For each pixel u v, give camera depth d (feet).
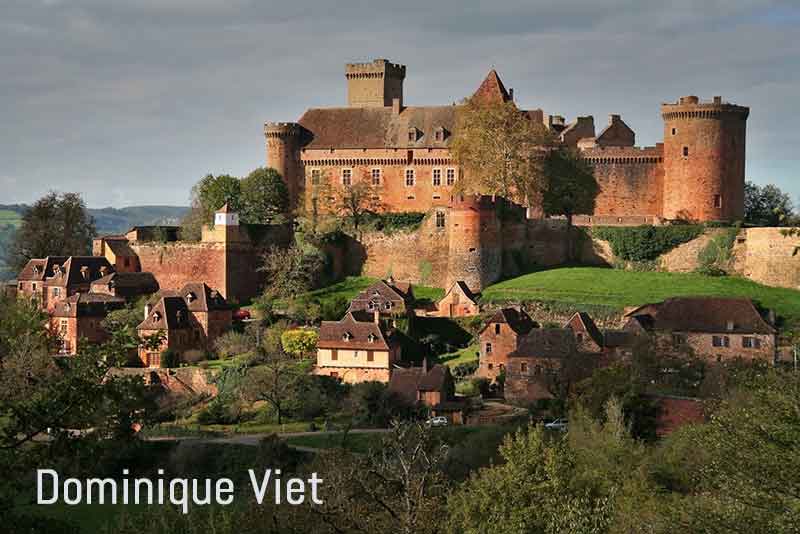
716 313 428.97
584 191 591.37
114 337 150.82
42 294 563.89
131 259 582.35
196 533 226.38
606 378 331.36
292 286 556.51
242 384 436.35
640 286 511.81
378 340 452.76
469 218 534.78
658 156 584.40
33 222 638.94
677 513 168.76
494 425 341.00
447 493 231.91
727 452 166.09
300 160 637.30
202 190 611.88
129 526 241.14
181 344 504.43
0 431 144.36
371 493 196.03
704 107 565.53
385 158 625.41
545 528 208.13
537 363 411.34
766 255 522.06
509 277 550.77
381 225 582.35
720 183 567.18
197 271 570.05
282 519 213.87
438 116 637.30
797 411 163.12
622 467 237.66
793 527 151.02
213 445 346.33
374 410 398.83
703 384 362.94
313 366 460.14
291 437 361.30
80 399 144.36
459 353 484.74
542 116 634.84
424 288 563.07
